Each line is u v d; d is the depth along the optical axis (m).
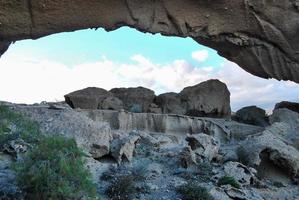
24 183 11.11
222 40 22.31
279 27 22.12
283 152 17.25
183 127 20.11
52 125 16.02
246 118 24.17
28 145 14.01
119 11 20.48
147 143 17.64
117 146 15.92
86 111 19.08
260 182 16.33
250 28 22.06
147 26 21.02
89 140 15.70
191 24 21.30
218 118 23.02
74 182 11.32
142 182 14.81
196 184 14.78
